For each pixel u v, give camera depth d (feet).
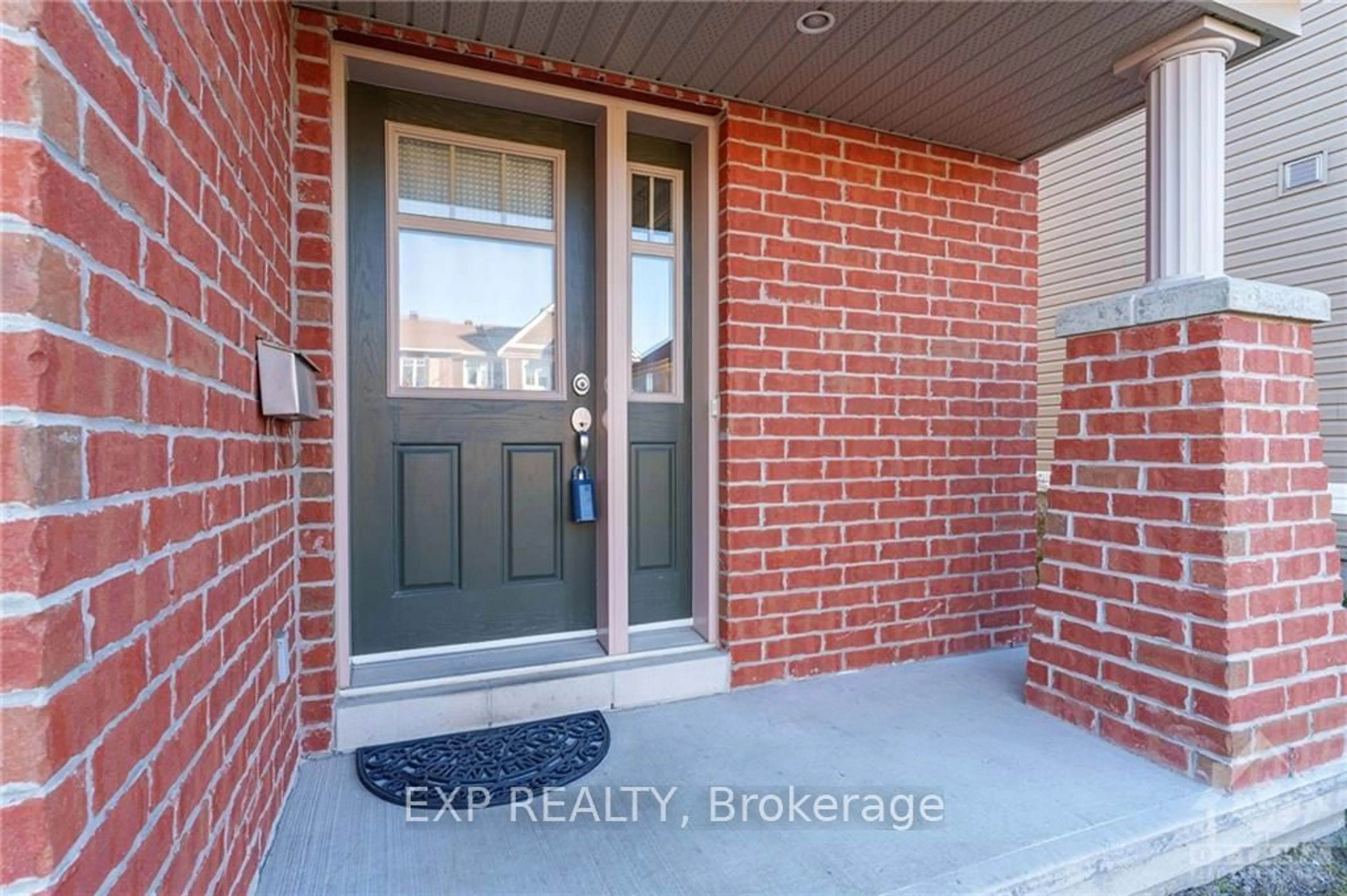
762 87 7.72
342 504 6.65
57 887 2.02
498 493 7.79
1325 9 12.46
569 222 8.04
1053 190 18.54
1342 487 12.25
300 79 6.27
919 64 7.26
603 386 8.00
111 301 2.46
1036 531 10.02
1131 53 7.16
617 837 5.12
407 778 5.86
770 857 4.90
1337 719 6.25
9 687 1.95
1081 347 7.09
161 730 2.85
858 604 8.71
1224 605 5.74
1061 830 5.19
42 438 2.03
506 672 7.25
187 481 3.20
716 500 8.28
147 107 2.79
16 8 2.00
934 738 6.75
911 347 9.05
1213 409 5.87
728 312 8.05
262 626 4.76
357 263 7.10
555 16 6.33
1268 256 13.39
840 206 8.61
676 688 7.73
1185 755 5.98
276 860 4.81
